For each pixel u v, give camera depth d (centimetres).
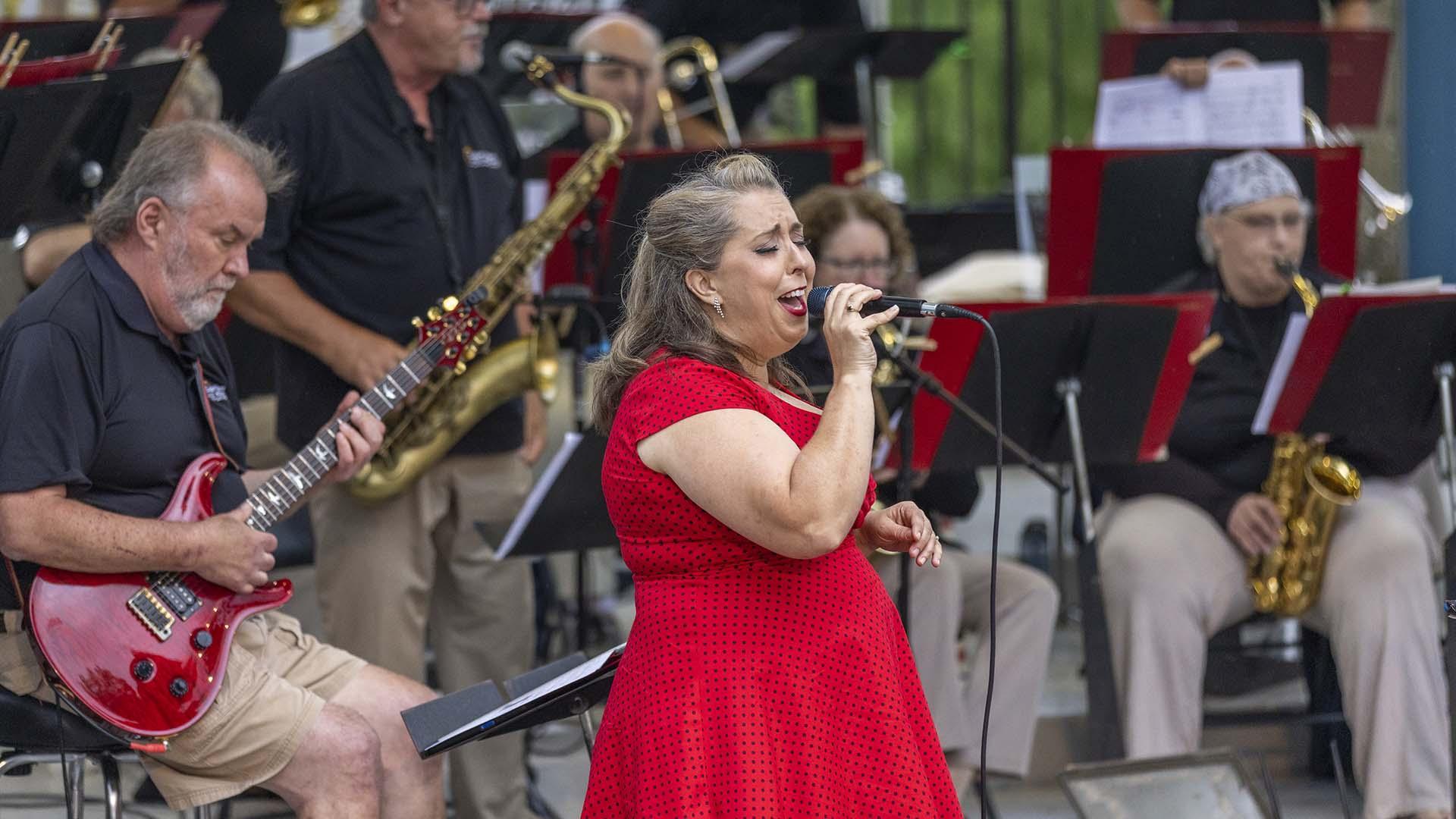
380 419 1243
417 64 1396
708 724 855
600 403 936
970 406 1399
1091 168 1670
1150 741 1462
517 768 1430
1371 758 1443
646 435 863
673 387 867
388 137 1388
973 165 3128
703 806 843
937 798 898
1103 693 1509
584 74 1928
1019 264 2131
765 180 909
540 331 1452
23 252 1409
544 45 2083
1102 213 1683
